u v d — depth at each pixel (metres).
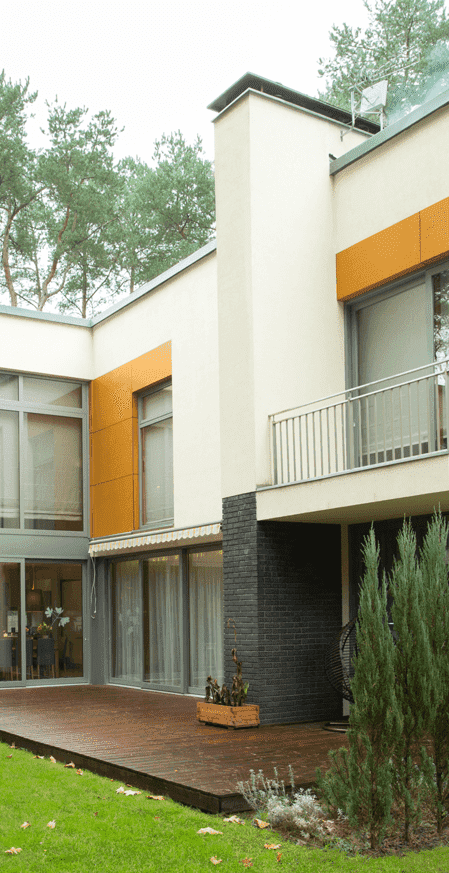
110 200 25.72
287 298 10.98
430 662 5.60
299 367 10.95
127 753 8.02
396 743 5.49
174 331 13.59
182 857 5.22
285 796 6.20
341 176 11.48
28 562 15.61
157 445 14.54
